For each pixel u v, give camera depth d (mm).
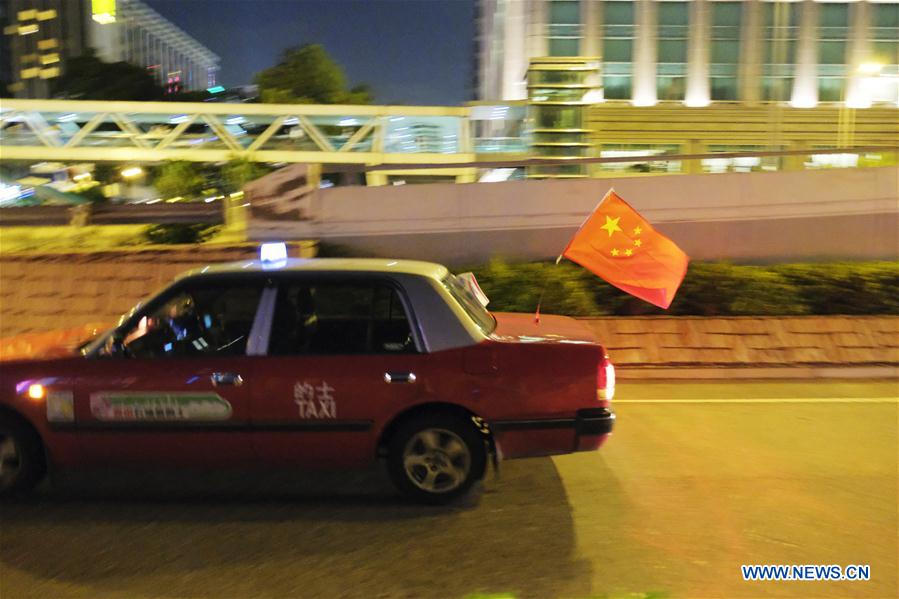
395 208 12508
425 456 5172
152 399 5055
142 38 104625
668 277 7375
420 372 5078
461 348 5133
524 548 4590
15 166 36594
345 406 5066
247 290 5277
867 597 4035
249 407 5059
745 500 5344
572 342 5246
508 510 5168
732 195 12648
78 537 4746
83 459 5164
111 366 5098
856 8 38281
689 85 38500
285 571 4289
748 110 38125
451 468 5160
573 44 38094
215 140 34906
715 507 5223
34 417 5105
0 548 4594
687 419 7477
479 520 5000
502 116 34562
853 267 10852
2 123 34250
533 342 5219
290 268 5359
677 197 12633
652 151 38188
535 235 12586
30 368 5133
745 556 4496
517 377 5098
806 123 38469
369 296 5238
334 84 42406
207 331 5324
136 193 35969
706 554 4523
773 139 38312
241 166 29812
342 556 4480
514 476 5832
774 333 9648
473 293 6363
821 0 38188
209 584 4137
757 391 8648
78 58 45938
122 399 5055
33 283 10734
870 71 37875
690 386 8922
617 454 6367
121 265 10867
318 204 12461
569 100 34062
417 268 5426
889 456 6305
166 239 12570
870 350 9578
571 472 5918
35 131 34562
